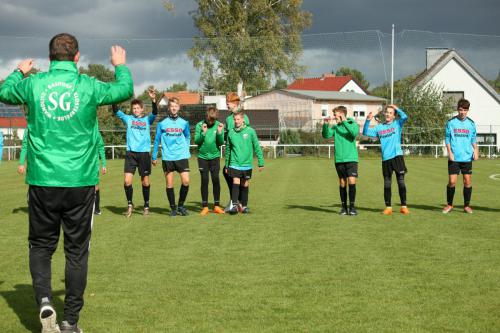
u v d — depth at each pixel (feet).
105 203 45.01
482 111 167.94
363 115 210.18
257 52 142.10
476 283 20.01
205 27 145.18
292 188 56.49
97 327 15.71
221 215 37.73
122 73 15.08
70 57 14.84
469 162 38.32
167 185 37.45
